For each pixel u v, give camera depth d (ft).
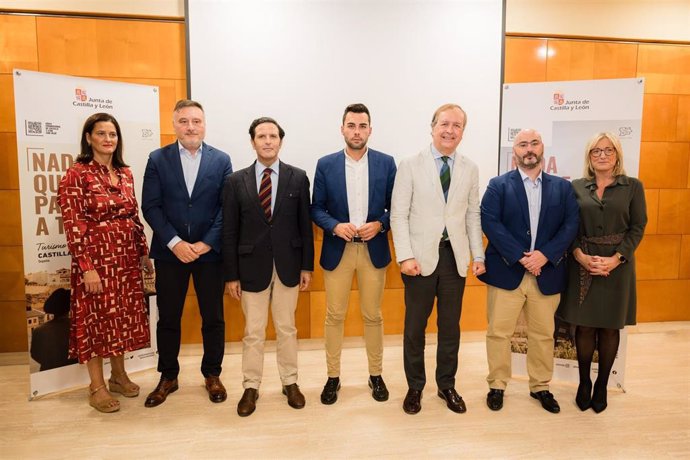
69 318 8.64
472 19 10.82
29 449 6.75
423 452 6.66
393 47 10.69
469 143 11.18
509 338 7.97
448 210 7.52
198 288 8.23
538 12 11.19
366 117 7.64
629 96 8.59
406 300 7.84
